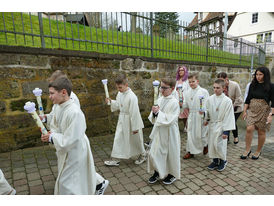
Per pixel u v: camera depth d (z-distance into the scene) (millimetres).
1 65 3547
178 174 2791
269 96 3494
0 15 5105
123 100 3363
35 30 5152
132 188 2750
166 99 2824
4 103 3645
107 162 3400
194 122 3721
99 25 5430
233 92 4449
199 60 7266
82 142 2057
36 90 2324
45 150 3867
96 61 4566
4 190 2154
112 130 5008
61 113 1977
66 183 1976
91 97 4594
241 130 5750
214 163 3379
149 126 5695
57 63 4086
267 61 16609
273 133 5555
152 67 5559
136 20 5281
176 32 6250
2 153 3691
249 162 3654
